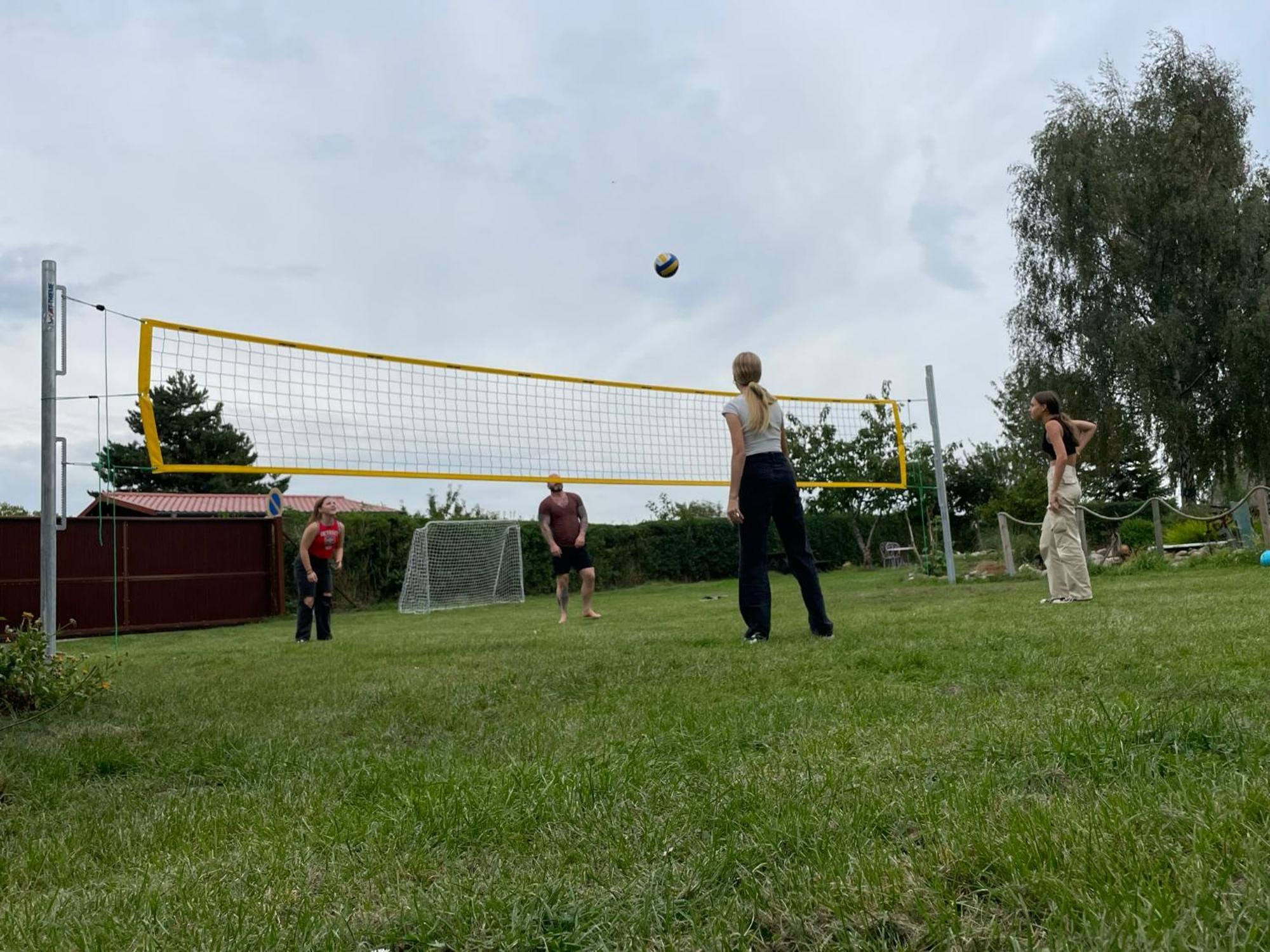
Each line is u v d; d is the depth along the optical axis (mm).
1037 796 2002
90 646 12125
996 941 1369
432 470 11438
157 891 1896
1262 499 12648
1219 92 26719
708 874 1766
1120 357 25141
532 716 3752
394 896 1794
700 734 2986
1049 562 7652
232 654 8234
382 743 3486
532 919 1633
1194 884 1428
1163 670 3527
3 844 2434
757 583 5969
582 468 13008
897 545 29438
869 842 1821
